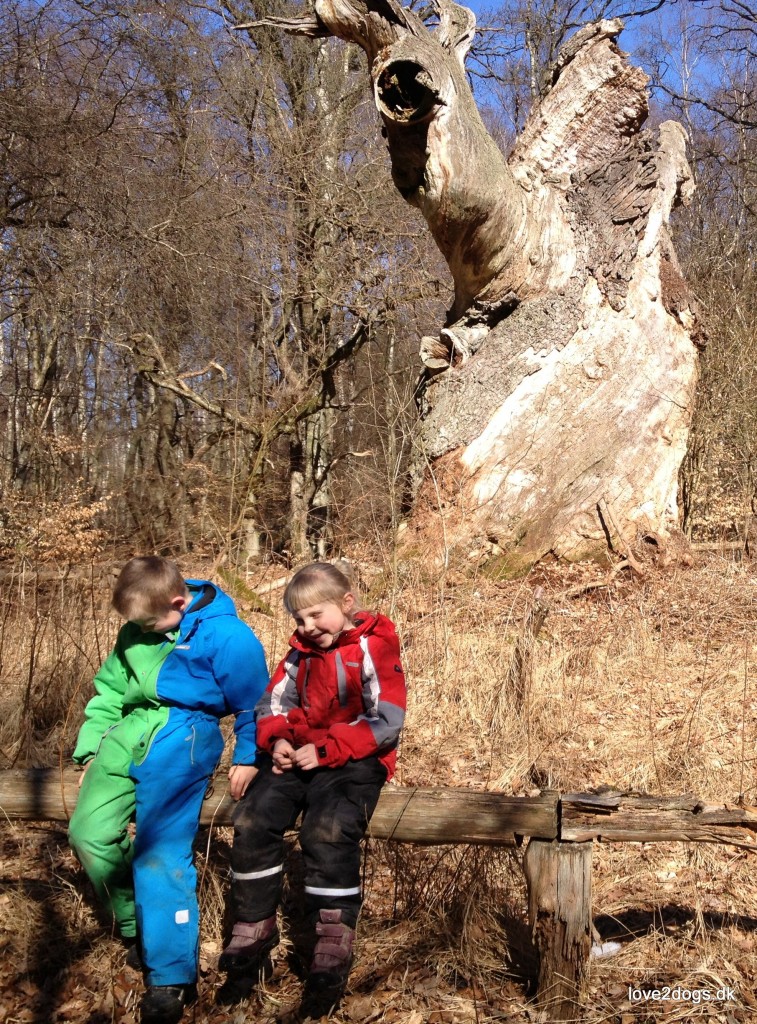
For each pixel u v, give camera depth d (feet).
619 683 19.13
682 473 37.76
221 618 9.74
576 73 32.32
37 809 10.00
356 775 9.12
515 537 30.83
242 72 48.93
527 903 9.73
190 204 45.19
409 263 40.14
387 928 10.32
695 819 8.72
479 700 17.49
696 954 9.75
